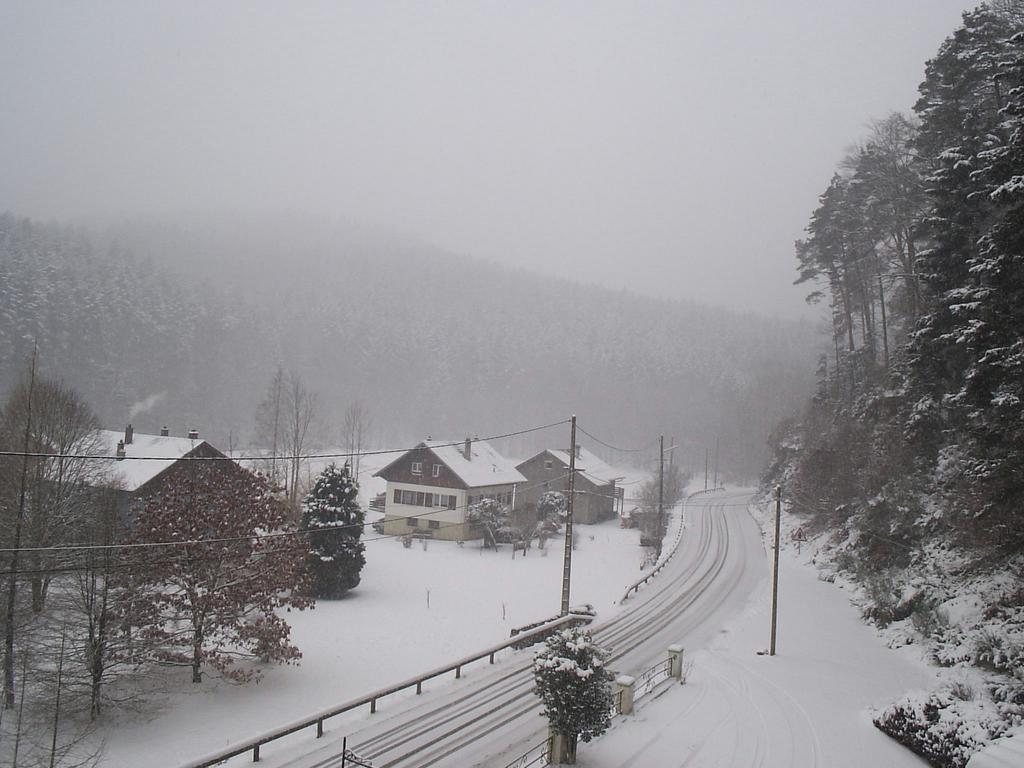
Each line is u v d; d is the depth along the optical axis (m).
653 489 59.72
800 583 35.75
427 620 30.38
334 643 26.39
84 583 18.45
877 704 18.62
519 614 31.83
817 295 50.56
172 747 16.45
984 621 21.06
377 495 64.69
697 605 32.22
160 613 20.77
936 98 31.33
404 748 15.40
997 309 19.83
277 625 21.56
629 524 63.66
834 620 28.56
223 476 22.45
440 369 126.12
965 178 26.58
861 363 48.38
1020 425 18.70
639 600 33.53
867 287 49.38
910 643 23.88
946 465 29.12
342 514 33.94
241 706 19.45
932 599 24.48
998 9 29.42
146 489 33.50
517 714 17.69
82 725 17.38
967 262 24.16
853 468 40.47
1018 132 18.33
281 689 21.05
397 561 43.44
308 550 24.08
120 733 17.17
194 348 104.25
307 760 14.66
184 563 20.66
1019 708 15.04
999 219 21.02
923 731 15.18
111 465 32.84
